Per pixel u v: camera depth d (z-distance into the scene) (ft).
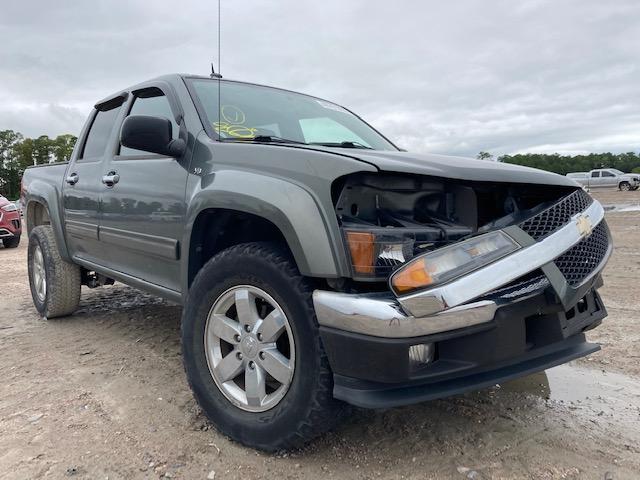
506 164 7.99
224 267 7.71
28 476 6.98
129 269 11.39
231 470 7.07
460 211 7.11
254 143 8.23
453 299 6.14
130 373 10.75
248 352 7.57
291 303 6.88
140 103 11.61
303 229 6.62
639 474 6.85
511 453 7.41
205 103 9.92
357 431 8.08
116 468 7.16
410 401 6.26
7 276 23.75
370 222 6.72
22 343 12.98
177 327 14.28
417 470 6.99
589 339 12.46
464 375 6.65
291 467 7.11
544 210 7.07
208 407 8.00
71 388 10.00
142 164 10.37
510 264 6.44
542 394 9.53
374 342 6.13
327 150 7.31
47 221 16.47
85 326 14.51
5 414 8.89
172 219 9.23
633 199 82.94
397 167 6.64
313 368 6.69
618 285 17.98
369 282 6.51
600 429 8.14
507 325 6.53
